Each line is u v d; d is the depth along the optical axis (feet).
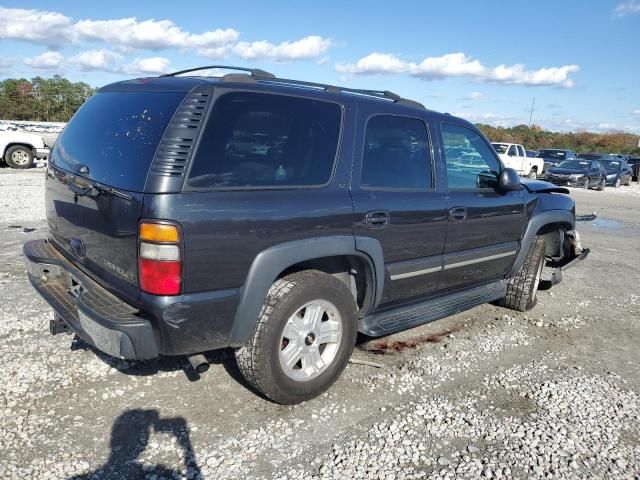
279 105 9.98
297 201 9.83
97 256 9.68
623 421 10.94
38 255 11.49
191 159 8.61
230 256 8.95
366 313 12.08
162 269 8.33
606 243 32.60
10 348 12.33
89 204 9.60
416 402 11.18
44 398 10.36
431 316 13.37
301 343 10.37
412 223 12.14
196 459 8.86
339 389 11.50
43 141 52.75
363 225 10.98
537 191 17.78
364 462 9.05
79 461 8.63
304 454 9.17
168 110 8.94
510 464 9.27
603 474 9.16
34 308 14.85
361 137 11.27
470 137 14.58
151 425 9.71
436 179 13.10
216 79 9.87
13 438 9.10
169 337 8.66
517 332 15.81
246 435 9.60
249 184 9.28
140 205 8.36
